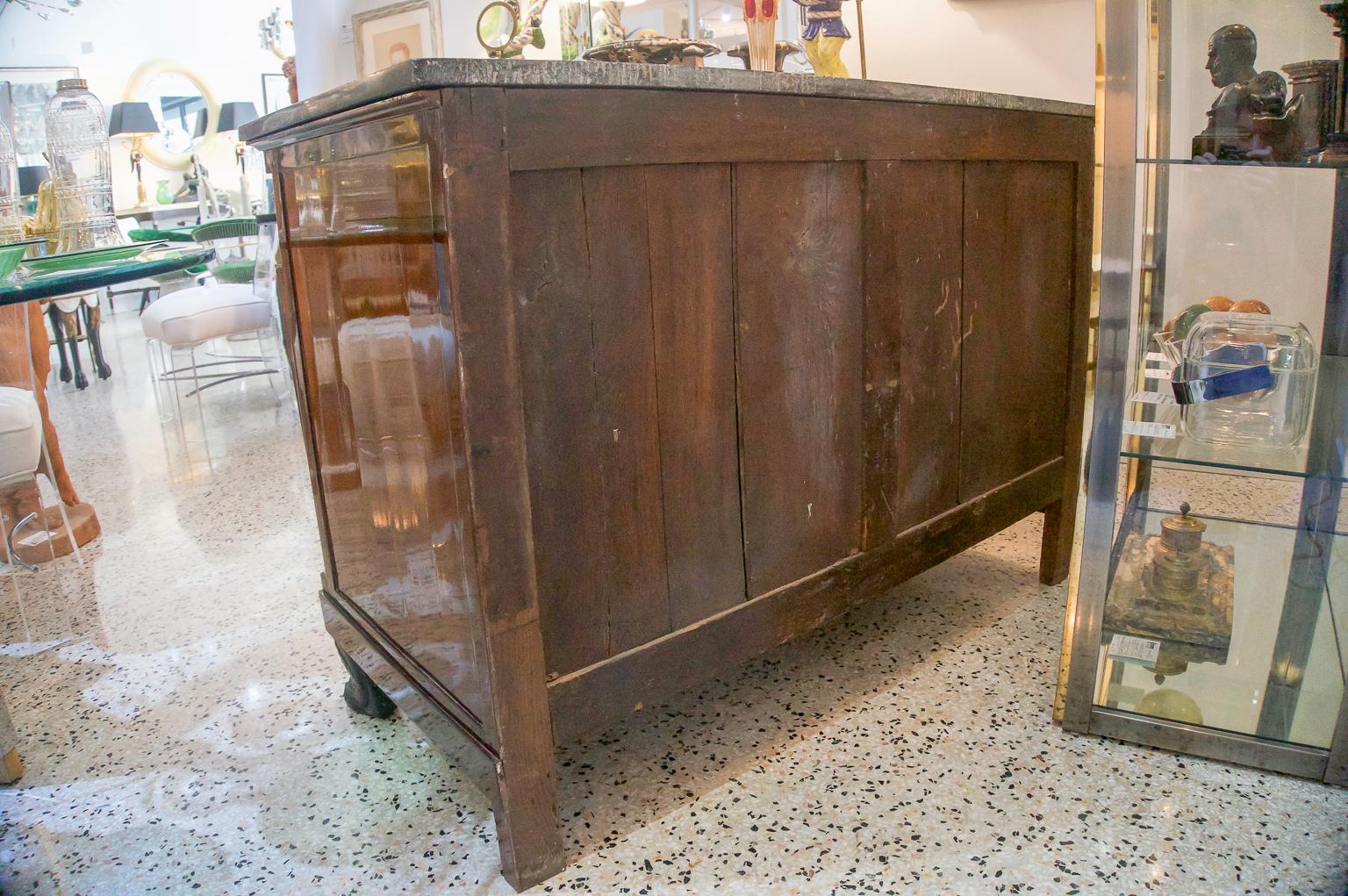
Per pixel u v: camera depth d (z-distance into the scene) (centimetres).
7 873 122
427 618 120
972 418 165
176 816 133
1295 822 120
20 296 136
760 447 130
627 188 107
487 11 160
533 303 102
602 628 117
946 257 150
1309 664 136
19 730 159
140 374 512
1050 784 130
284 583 219
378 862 121
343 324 126
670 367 117
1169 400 130
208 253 204
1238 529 137
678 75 107
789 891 112
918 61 232
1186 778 130
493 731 109
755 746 143
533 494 106
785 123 120
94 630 198
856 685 159
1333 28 114
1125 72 119
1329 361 130
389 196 104
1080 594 136
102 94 792
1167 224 134
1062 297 179
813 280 131
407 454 114
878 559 151
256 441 353
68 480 256
